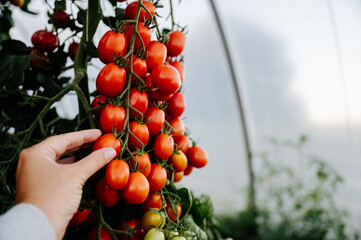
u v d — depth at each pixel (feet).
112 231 1.82
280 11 9.11
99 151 1.64
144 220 1.96
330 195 9.79
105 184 1.78
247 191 11.64
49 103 1.88
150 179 1.95
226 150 12.41
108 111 1.76
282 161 11.43
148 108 2.02
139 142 1.83
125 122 1.76
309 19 8.87
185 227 2.16
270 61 10.39
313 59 9.52
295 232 9.94
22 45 2.31
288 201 11.37
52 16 2.51
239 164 12.66
